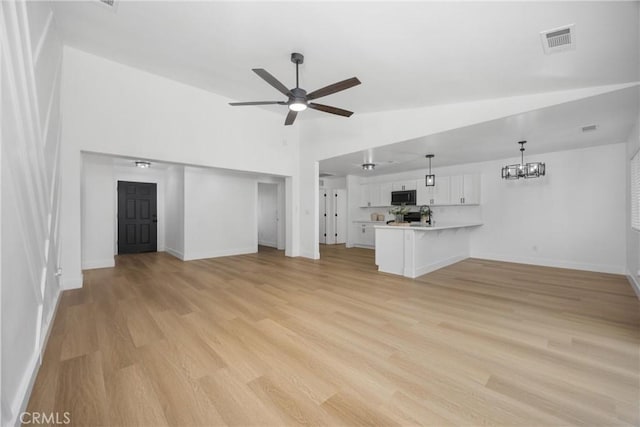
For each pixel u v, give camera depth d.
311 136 5.99
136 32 2.91
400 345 2.17
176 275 4.51
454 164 6.58
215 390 1.62
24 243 1.58
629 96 2.74
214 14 2.45
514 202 5.77
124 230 6.74
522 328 2.48
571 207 5.08
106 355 2.00
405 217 6.78
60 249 3.39
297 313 2.85
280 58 3.05
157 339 2.25
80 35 3.05
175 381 1.70
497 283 4.05
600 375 1.77
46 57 2.38
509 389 1.64
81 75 3.48
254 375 1.77
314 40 2.64
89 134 3.55
